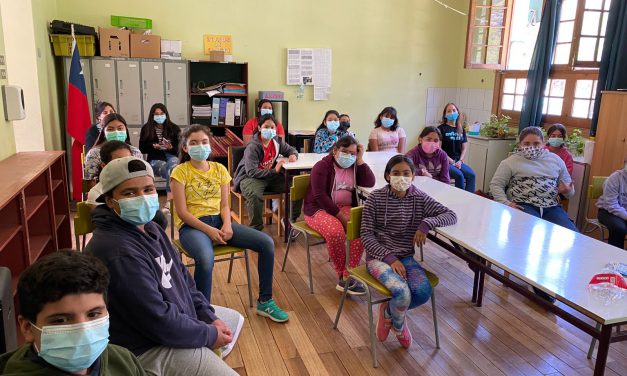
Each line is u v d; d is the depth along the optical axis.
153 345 1.53
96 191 1.66
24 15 4.28
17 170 2.74
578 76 5.18
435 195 3.12
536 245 2.19
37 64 4.45
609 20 4.54
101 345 1.06
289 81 6.33
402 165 2.48
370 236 2.50
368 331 2.67
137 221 1.52
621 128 4.09
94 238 1.48
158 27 5.73
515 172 3.48
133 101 5.50
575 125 5.25
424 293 2.34
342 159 3.20
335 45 6.43
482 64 5.93
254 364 2.34
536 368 2.35
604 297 1.64
